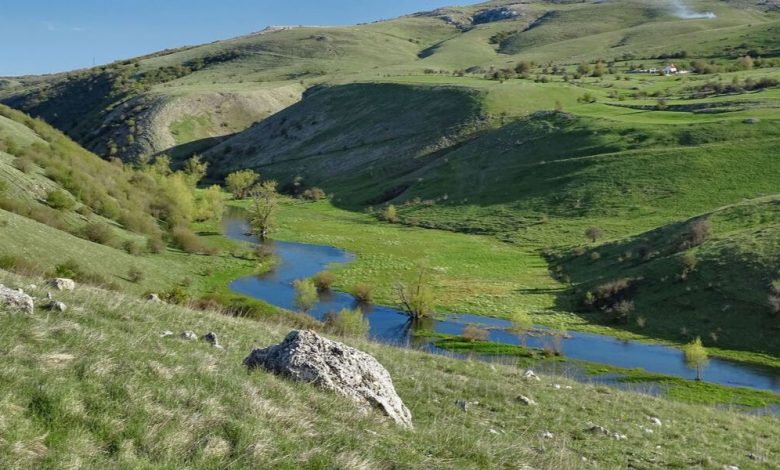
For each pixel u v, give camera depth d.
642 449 14.56
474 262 89.00
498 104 177.12
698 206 97.31
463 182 137.00
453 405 15.00
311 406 9.84
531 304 70.31
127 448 6.88
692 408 23.86
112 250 60.06
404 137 177.75
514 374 22.86
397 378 16.67
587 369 49.22
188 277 66.69
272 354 11.78
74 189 70.44
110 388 8.06
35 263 41.28
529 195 120.44
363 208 140.50
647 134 128.12
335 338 23.77
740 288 60.69
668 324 60.84
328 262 88.12
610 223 98.56
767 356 53.44
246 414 8.49
